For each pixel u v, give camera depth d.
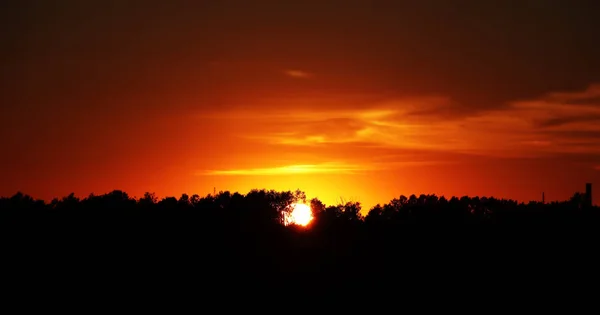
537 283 63.06
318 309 58.53
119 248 69.19
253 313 57.44
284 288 62.38
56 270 64.19
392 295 61.16
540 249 69.25
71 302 58.38
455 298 60.56
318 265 67.12
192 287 62.47
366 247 71.19
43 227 72.94
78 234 71.75
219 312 57.59
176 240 71.62
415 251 70.12
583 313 57.34
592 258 66.75
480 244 71.00
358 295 61.25
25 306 57.38
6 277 62.41
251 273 65.12
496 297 60.56
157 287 61.91
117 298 59.84
